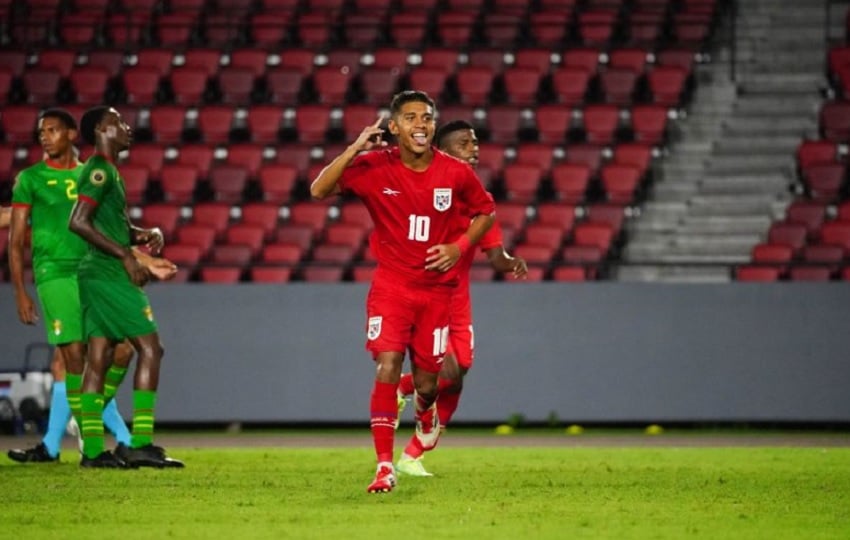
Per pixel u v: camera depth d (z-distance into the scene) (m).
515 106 79.19
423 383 30.09
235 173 75.00
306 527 23.53
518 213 70.06
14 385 58.91
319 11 89.69
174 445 51.94
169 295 61.03
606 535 22.50
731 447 48.59
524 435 58.84
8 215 40.34
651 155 76.50
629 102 81.44
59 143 37.78
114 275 35.81
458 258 28.08
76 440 56.06
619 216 71.56
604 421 60.22
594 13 88.00
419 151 27.67
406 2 89.69
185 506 27.00
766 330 60.03
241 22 87.25
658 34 87.44
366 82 82.25
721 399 60.00
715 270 70.00
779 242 69.50
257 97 83.81
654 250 71.44
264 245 70.31
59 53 84.62
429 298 28.61
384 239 28.53
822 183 73.88
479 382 60.53
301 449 46.97
